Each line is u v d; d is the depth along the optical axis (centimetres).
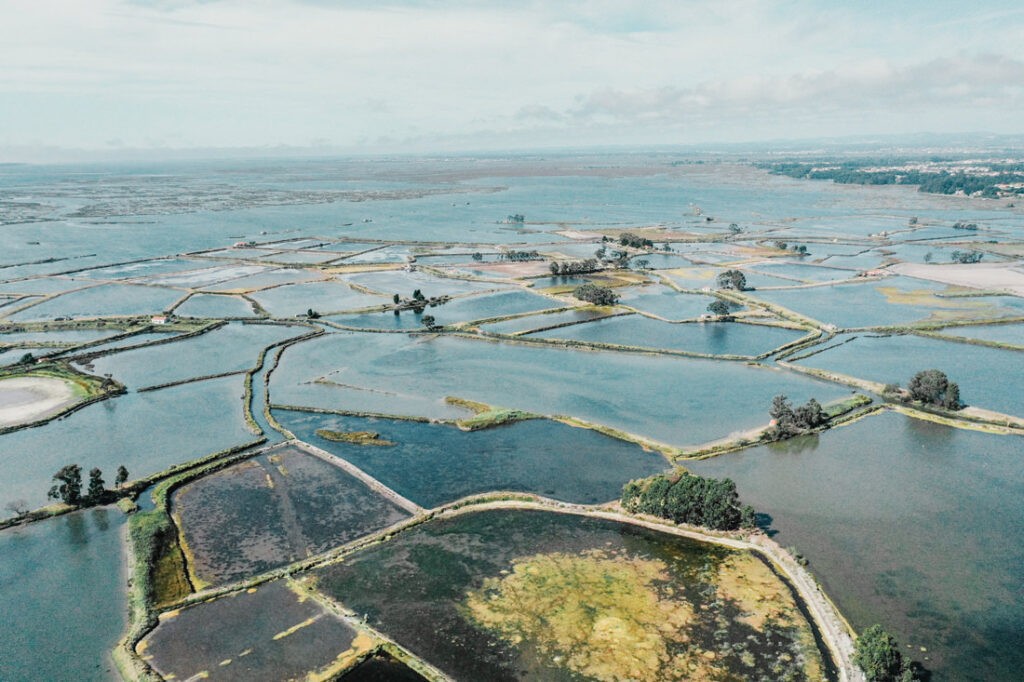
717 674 5416
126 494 8431
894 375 12456
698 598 6334
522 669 5497
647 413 10838
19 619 6256
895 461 9106
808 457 9250
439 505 8175
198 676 5481
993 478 8612
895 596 6359
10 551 7331
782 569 6756
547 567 6831
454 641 5831
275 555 7188
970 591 6431
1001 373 12494
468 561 6969
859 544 7194
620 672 5447
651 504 7725
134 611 6294
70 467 8219
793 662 5525
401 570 6838
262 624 6091
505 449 9600
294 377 12838
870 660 5219
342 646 5800
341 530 7644
